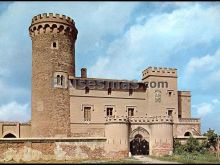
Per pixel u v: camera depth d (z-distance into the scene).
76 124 62.38
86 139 55.62
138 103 67.19
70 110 62.47
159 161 47.94
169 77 69.06
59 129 60.50
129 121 58.66
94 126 63.44
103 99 65.06
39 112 60.59
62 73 62.34
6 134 62.34
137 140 59.16
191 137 61.50
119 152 56.19
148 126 59.59
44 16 62.69
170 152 57.75
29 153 52.91
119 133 56.59
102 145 56.25
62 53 63.00
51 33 62.69
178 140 61.62
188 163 44.19
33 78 62.72
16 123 63.09
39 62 62.22
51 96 60.91
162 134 58.25
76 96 63.28
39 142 53.69
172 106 68.19
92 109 64.00
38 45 62.78
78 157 54.81
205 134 64.31
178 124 67.44
